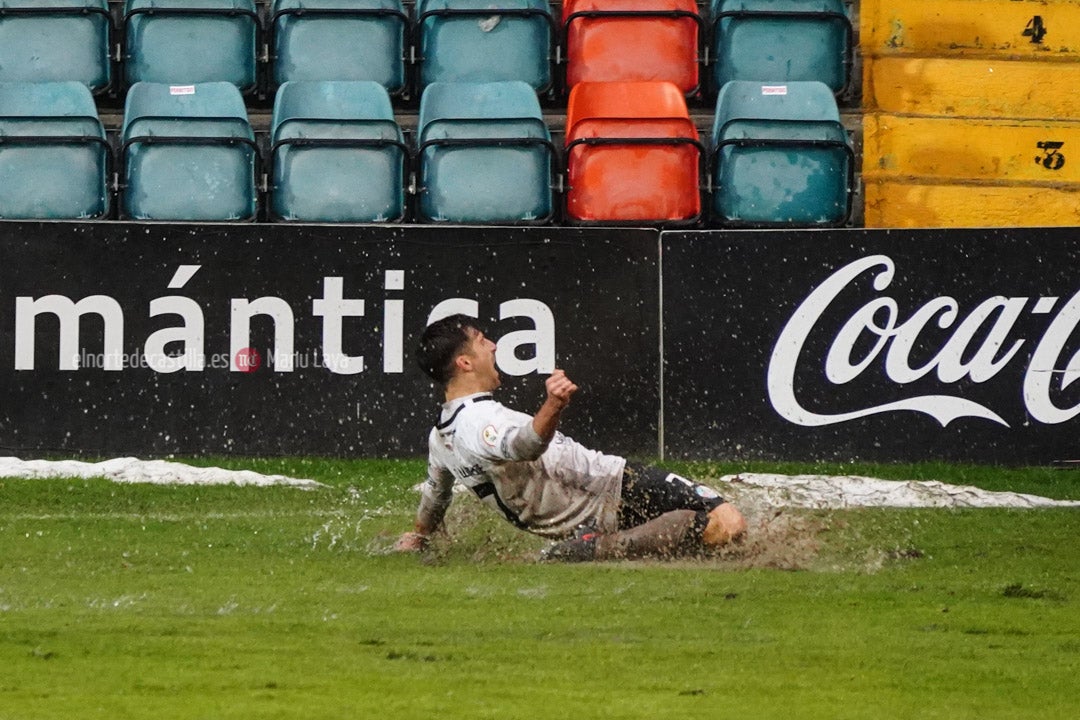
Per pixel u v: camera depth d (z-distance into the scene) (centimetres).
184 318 2975
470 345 1812
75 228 2961
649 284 3005
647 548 1833
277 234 2986
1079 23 3819
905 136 3691
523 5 3731
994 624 1491
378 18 3709
